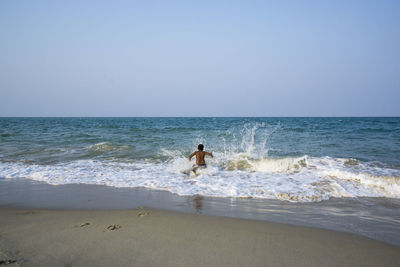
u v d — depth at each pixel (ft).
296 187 19.31
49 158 32.19
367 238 11.15
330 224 12.73
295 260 9.18
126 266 8.58
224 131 70.49
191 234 11.21
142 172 24.72
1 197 17.29
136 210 14.62
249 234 11.30
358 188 19.03
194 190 18.86
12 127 98.37
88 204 15.79
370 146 39.55
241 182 20.94
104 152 35.99
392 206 15.52
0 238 10.68
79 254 9.35
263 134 59.06
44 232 11.32
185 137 53.93
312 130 71.51
